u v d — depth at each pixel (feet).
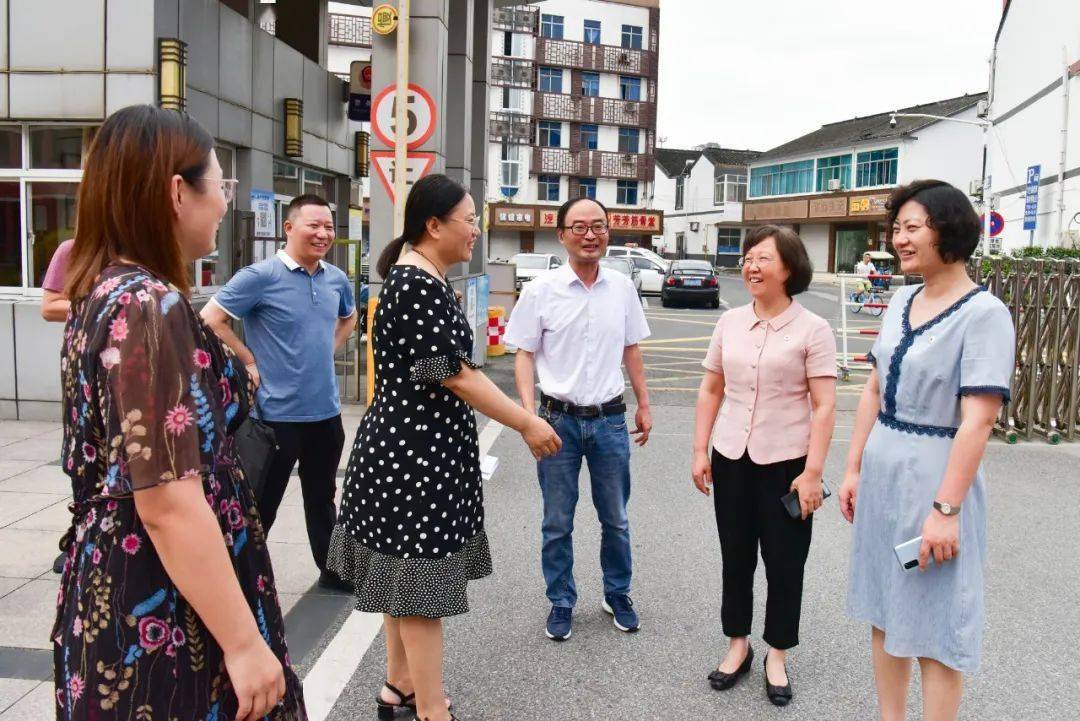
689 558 17.25
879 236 157.99
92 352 5.31
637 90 179.22
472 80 42.93
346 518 9.97
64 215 28.89
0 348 28.45
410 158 27.20
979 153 143.64
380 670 12.33
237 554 5.85
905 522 9.23
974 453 8.67
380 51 30.17
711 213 200.95
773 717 11.24
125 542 5.41
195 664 5.53
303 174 44.45
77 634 5.47
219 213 6.03
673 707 11.48
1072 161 62.28
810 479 11.54
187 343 5.40
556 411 13.34
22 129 28.63
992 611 14.79
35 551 16.34
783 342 11.87
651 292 101.96
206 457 5.40
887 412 9.59
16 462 23.07
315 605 14.46
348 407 31.86
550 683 12.09
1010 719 11.23
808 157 171.83
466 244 9.87
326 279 14.74
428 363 9.21
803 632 13.87
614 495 13.61
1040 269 28.35
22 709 10.77
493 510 20.24
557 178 175.94
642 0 176.35
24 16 27.78
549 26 171.73
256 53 36.11
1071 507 21.26
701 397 12.92
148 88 27.63
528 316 13.43
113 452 5.25
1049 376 28.91
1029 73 76.28
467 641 13.41
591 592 15.52
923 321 9.30
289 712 6.21
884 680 9.98
